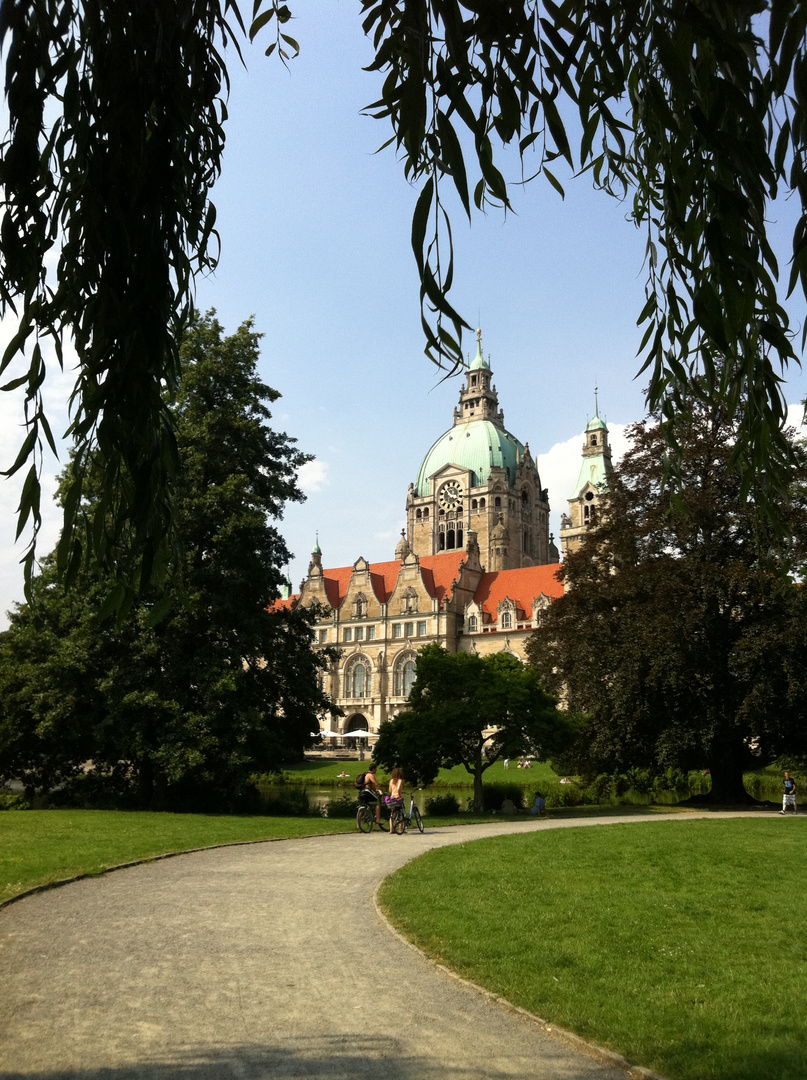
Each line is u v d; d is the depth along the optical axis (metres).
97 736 39.25
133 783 46.69
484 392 184.00
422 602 137.62
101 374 6.36
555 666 52.12
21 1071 8.03
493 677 47.66
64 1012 9.77
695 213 6.23
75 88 6.08
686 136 5.92
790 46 5.25
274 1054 8.50
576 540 144.12
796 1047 8.73
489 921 14.47
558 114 5.54
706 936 13.62
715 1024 9.45
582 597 51.16
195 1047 8.69
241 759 38.62
